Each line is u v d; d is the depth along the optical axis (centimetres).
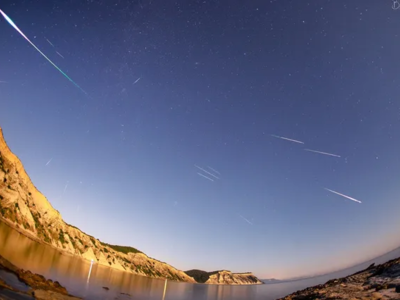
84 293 2695
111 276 6656
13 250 3566
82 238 11831
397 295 1298
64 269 4241
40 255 4625
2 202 7125
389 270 1962
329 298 1620
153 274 15350
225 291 9944
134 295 4109
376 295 1394
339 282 2414
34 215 8669
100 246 13238
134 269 13850
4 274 1781
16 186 8231
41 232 8331
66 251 8994
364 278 2148
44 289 1930
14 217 7231
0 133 7950
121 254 14962
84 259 9781
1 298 1229
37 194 9838
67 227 11275
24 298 1389
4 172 7844
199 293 8388
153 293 5503
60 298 1823
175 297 5919
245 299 4109
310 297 1927
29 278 2083
